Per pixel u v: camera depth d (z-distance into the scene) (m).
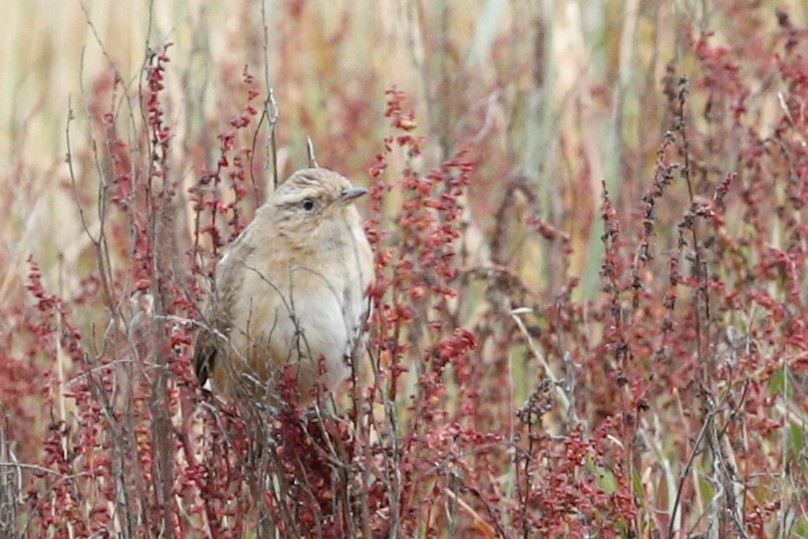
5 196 16.27
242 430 10.06
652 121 15.27
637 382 11.27
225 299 10.83
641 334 11.85
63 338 12.20
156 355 10.07
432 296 13.55
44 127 18.36
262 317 10.80
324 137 17.09
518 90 17.09
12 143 18.02
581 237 15.33
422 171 15.77
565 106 16.47
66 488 10.51
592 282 14.44
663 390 12.22
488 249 14.85
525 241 15.62
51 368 12.08
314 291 10.82
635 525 10.41
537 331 12.98
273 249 10.87
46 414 12.28
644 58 16.97
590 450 10.23
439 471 10.12
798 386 11.69
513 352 13.72
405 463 9.87
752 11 16.67
